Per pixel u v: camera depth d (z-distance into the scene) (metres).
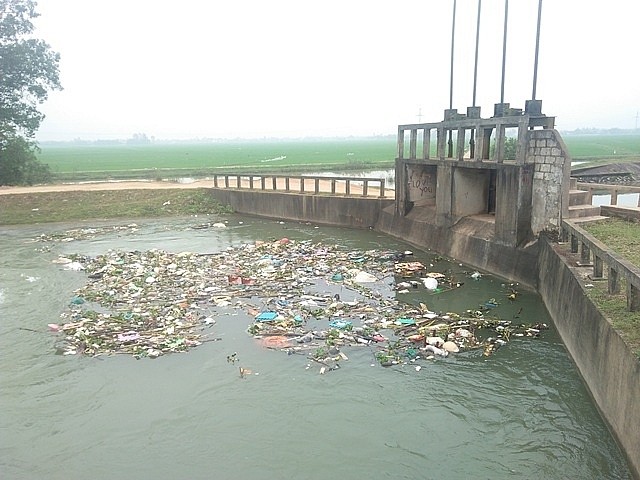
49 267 23.12
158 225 34.38
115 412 11.66
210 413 11.56
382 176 60.62
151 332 15.37
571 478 9.47
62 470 9.88
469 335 14.95
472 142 25.00
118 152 167.75
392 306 17.22
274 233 30.89
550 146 18.48
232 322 16.08
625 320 10.64
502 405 11.71
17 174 46.25
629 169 53.03
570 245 16.58
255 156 117.81
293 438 10.72
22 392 12.45
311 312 16.55
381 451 10.30
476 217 23.53
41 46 45.34
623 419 9.60
